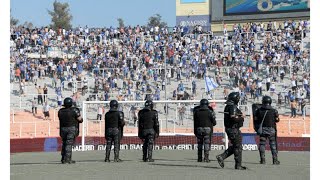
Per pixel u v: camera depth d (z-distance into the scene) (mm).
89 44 96375
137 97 77375
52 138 56375
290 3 103250
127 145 53562
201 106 34062
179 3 110000
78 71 84312
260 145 33375
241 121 28578
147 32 100312
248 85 77250
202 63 85250
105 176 25828
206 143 34125
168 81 82625
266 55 84938
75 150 52594
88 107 71125
